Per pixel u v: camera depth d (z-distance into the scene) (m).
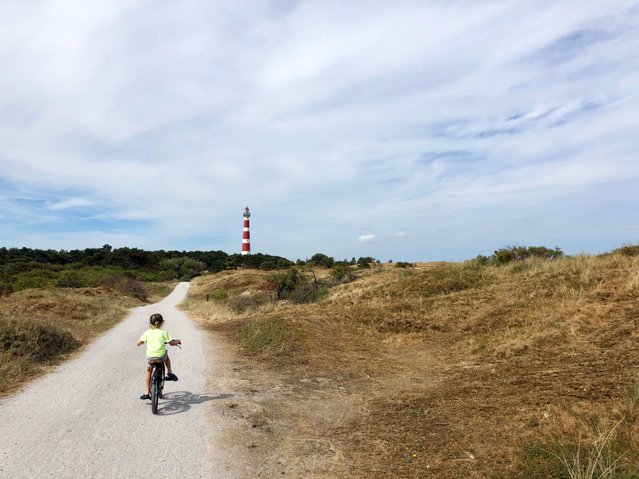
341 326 14.37
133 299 41.41
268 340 12.91
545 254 21.25
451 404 6.66
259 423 6.39
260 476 4.71
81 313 20.77
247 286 56.59
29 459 4.97
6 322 11.38
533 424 5.25
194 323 21.08
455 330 12.73
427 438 5.48
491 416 5.79
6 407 6.93
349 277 28.94
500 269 19.03
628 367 6.73
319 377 9.38
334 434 5.98
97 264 87.62
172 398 7.68
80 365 10.37
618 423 4.57
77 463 4.91
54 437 5.66
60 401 7.32
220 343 14.28
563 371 7.24
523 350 9.44
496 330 11.60
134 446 5.43
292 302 23.39
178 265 100.31
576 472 3.90
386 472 4.71
